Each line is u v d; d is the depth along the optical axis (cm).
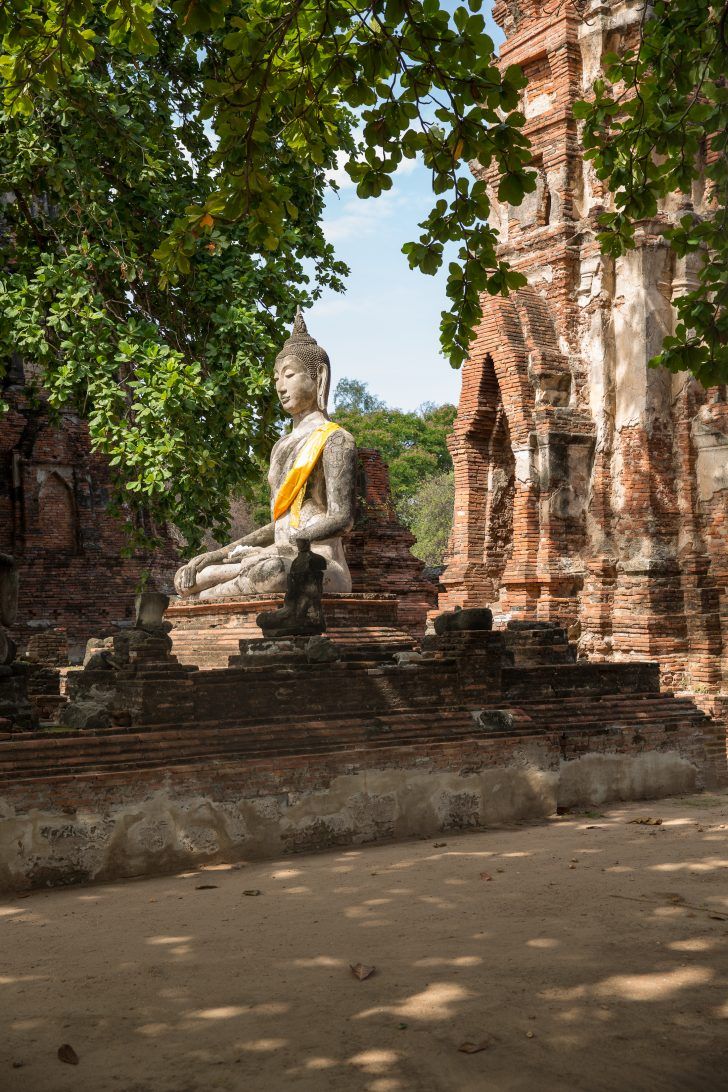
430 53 656
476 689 1055
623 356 1727
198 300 1584
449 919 628
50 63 737
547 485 1733
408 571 2312
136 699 849
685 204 1703
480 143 686
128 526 1695
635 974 513
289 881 757
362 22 659
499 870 767
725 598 1630
